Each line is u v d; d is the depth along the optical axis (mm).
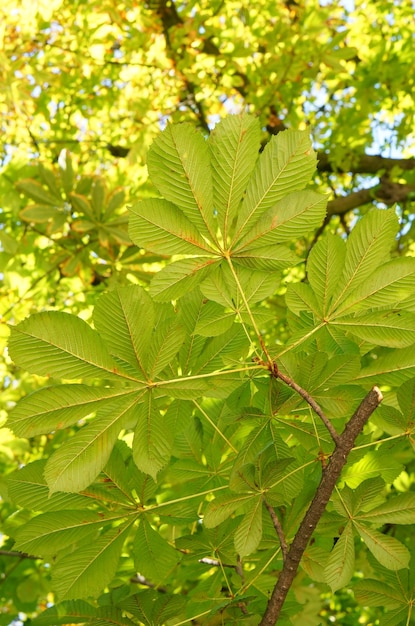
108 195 3145
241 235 1150
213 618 1321
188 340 1325
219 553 1415
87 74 4309
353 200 4605
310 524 1172
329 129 4855
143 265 3656
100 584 1278
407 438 1290
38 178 3461
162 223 1137
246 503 1255
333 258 1168
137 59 4293
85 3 4246
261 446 1285
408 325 1179
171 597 1281
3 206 3113
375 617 3207
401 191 4500
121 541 1309
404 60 4746
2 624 2916
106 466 1288
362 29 4977
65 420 1130
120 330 1121
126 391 1146
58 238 3357
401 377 1236
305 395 1162
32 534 1271
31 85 3877
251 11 4379
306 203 1142
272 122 4570
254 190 1136
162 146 1107
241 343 1341
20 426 1120
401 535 2523
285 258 1165
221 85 4398
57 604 1295
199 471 1492
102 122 4879
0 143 4246
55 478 1122
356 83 4742
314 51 4074
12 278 3246
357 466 1396
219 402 1560
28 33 3857
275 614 1191
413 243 4371
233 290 1178
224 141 1114
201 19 4148
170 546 1370
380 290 1176
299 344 1218
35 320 1093
